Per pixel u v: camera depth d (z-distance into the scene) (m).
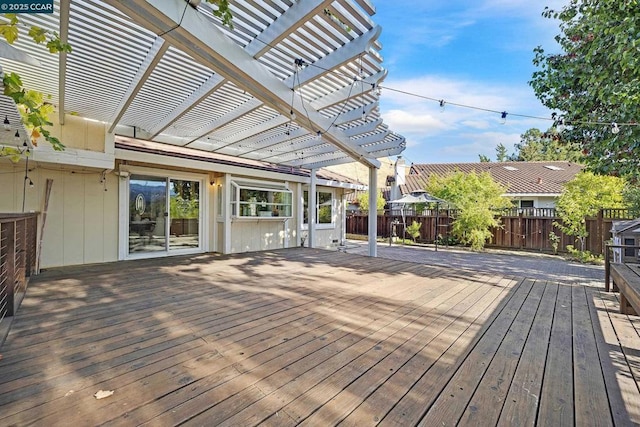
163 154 6.64
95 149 5.80
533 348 2.66
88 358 2.35
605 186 8.63
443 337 2.86
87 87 4.38
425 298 4.13
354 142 6.71
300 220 9.88
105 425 1.62
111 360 2.32
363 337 2.83
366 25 3.31
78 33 3.15
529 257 9.31
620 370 2.30
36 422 1.63
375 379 2.12
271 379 2.10
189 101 4.71
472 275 5.66
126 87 4.36
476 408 1.83
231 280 5.01
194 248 7.96
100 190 6.37
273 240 9.16
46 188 5.62
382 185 23.25
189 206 7.88
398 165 17.98
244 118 5.85
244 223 8.40
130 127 6.69
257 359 2.38
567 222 9.20
